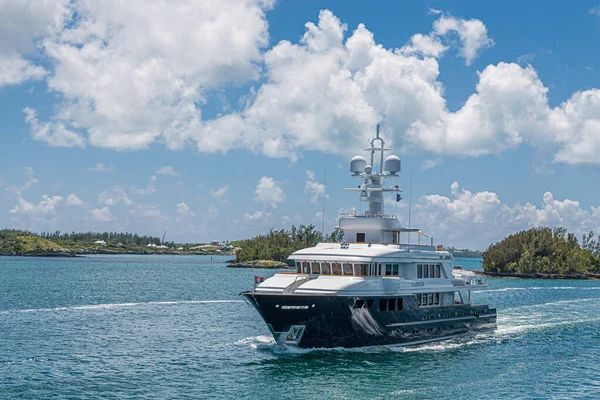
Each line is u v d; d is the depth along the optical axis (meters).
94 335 58.16
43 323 66.19
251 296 46.28
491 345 55.41
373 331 49.19
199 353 49.12
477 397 37.97
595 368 46.47
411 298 52.16
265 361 45.81
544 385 41.19
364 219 54.53
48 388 38.28
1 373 42.03
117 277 165.50
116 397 36.41
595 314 80.94
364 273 49.22
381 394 37.91
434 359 48.09
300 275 49.94
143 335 58.44
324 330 47.03
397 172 56.78
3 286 121.81
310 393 37.75
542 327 67.69
